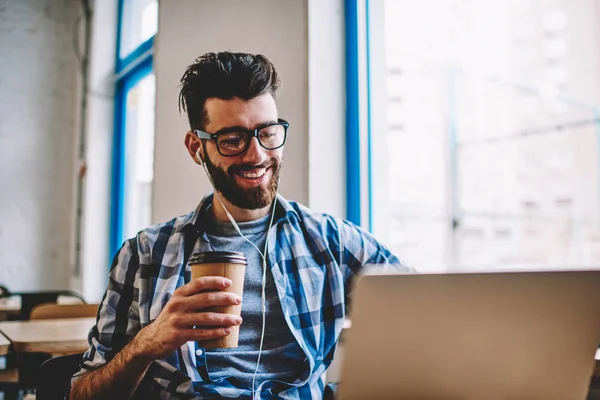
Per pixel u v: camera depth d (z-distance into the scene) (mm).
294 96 1926
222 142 1118
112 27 4105
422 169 5227
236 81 1108
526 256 7133
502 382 748
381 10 2018
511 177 7355
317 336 1178
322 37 1911
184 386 1065
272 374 1103
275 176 1165
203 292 857
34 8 4184
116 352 1148
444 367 731
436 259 5266
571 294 745
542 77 6000
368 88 1966
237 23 2197
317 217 1315
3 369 2289
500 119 6559
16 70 4105
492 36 5324
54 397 1208
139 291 1181
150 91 3887
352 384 720
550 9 7977
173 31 2641
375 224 1951
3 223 4023
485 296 726
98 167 4023
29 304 2926
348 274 1295
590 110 6121
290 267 1221
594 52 7512
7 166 4055
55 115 4230
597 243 7328
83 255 3994
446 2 3822
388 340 714
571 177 7543
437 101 4887
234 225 1188
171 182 2549
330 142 1904
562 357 756
